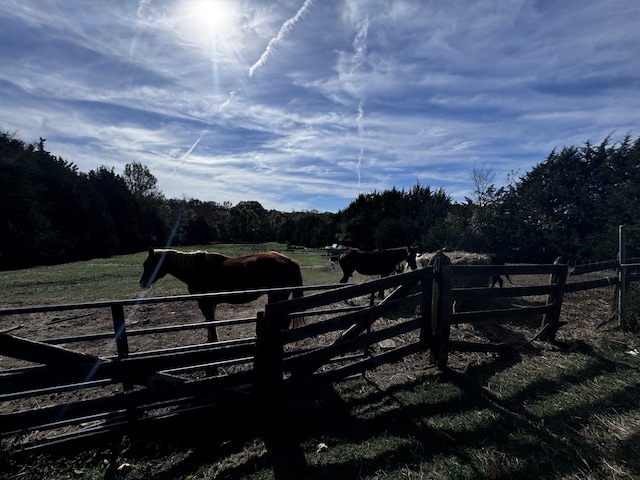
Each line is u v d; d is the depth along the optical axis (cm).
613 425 308
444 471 254
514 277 1238
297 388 340
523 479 244
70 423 272
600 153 1838
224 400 315
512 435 296
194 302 888
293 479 249
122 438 290
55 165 3325
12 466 256
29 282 1313
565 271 524
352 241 2880
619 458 265
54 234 2792
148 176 5169
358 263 919
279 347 323
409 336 566
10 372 249
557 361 455
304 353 347
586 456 267
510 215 1792
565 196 1789
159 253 516
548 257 1770
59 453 271
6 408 352
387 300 405
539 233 1752
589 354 476
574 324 625
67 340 269
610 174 1741
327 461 268
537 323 630
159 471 260
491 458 267
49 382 257
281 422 323
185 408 329
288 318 339
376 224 2659
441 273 423
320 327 348
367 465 262
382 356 401
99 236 3397
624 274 608
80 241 3133
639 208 1406
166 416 304
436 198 2261
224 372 421
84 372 266
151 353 302
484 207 1833
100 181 4094
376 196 2900
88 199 3447
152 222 4650
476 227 1809
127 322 696
